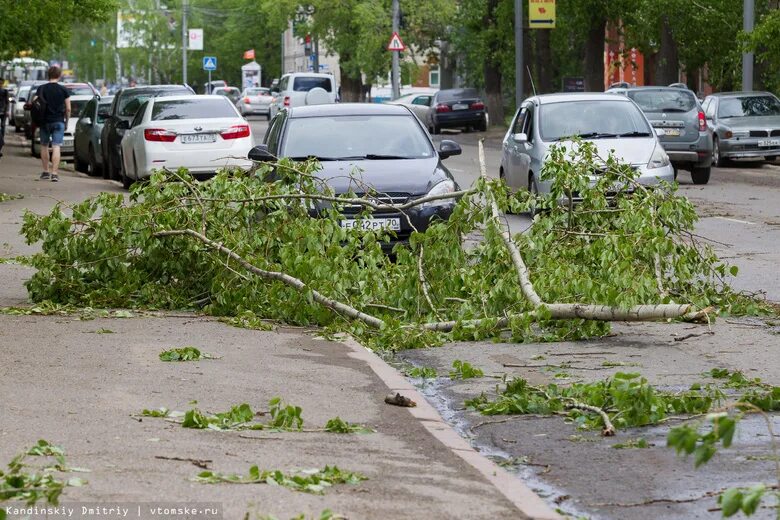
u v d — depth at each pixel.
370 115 20.61
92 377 10.75
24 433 8.48
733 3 56.94
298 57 162.25
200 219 15.48
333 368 11.59
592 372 11.80
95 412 9.30
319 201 17.92
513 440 9.28
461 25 85.12
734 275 15.44
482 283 14.05
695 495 7.73
